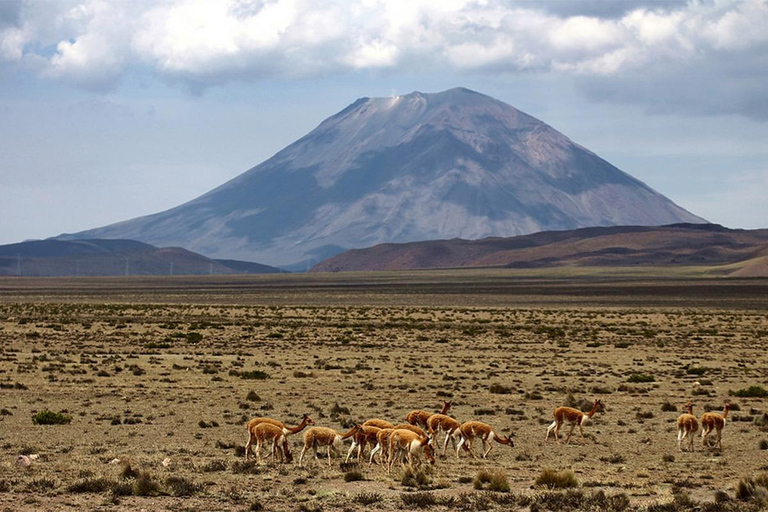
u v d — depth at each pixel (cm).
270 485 6253
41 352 18025
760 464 7375
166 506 5500
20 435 8594
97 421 9575
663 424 9669
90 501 5616
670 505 5528
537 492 6066
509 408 10575
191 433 8850
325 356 17938
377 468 7000
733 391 12325
